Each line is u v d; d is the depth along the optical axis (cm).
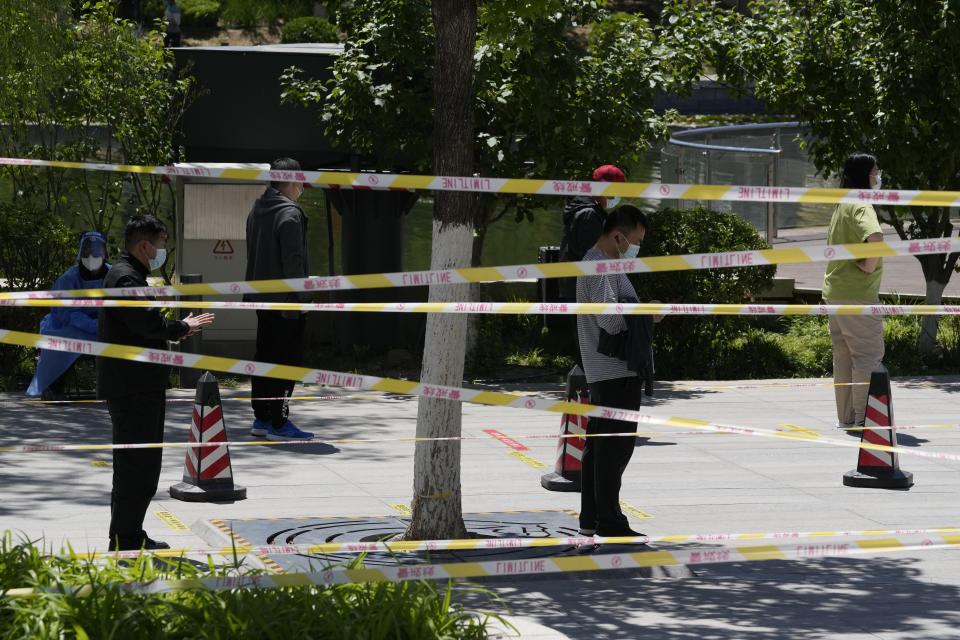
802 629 1880
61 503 2622
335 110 4484
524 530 2453
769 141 7825
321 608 1505
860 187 3478
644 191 1482
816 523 2602
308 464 3105
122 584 1571
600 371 2309
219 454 2723
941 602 2038
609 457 2317
